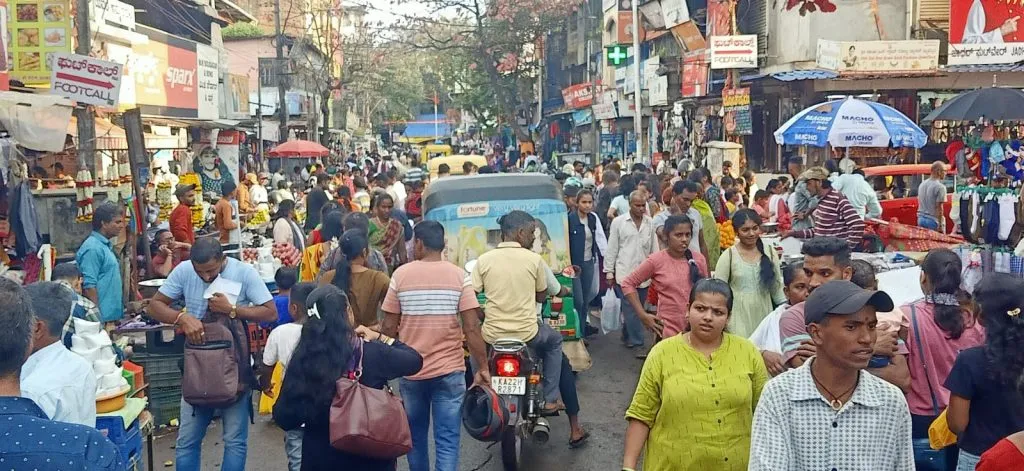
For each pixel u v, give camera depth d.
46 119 10.30
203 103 24.14
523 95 47.22
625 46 26.17
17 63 14.92
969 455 4.34
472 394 6.48
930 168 16.98
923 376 4.97
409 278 6.35
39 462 2.95
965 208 11.67
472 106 54.84
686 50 30.16
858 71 20.77
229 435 6.20
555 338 7.46
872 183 17.41
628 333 11.21
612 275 10.48
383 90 68.75
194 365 5.97
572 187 11.41
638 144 26.12
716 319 4.48
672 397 4.45
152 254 12.85
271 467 7.41
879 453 3.47
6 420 3.03
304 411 4.71
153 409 8.23
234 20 32.03
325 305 4.78
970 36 20.25
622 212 12.59
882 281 6.58
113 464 3.09
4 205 10.52
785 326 5.04
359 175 19.30
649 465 4.58
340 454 4.75
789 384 3.55
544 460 7.50
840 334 3.44
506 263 7.25
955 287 4.96
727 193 16.14
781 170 24.06
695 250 10.23
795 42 23.38
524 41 43.59
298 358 4.75
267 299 6.27
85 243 8.41
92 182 11.48
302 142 29.58
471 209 9.30
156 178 18.23
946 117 10.94
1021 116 10.62
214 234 15.38
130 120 11.75
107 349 5.43
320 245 9.88
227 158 26.92
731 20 24.75
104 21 17.61
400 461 7.61
